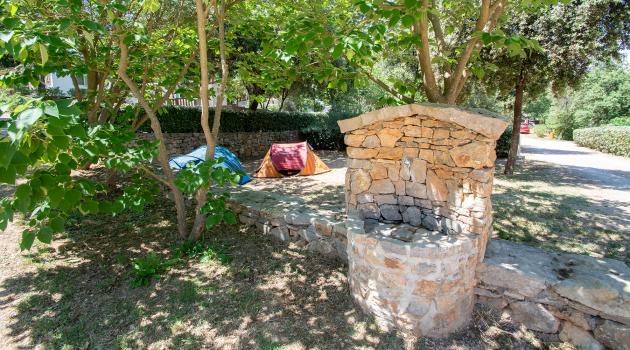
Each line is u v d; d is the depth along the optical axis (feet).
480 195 9.40
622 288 8.07
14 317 9.23
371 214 11.75
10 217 7.07
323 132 51.96
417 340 8.77
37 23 9.06
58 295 10.28
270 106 79.97
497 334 9.08
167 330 9.00
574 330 8.53
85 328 8.96
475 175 9.46
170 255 12.97
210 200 12.80
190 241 13.65
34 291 10.43
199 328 9.10
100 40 14.71
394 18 8.04
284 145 31.32
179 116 36.78
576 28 22.90
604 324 8.07
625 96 70.03
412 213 11.11
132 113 17.33
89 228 15.30
